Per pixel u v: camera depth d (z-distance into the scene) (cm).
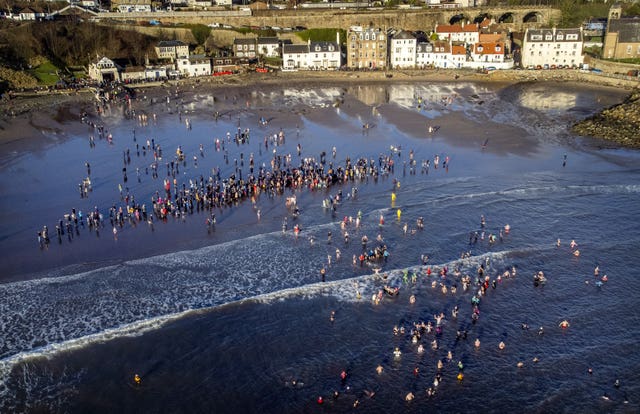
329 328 5091
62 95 13838
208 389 4375
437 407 4191
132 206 7650
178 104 13475
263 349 4819
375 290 5666
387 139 10662
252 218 7331
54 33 16325
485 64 17112
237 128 11469
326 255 6322
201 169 9125
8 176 8594
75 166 9144
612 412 4119
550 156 9625
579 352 4762
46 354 4666
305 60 17612
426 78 16375
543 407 4178
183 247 6512
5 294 5478
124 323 5084
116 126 11525
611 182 8325
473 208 7519
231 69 17062
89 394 4306
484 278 5862
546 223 7062
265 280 5822
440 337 4972
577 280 5838
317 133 11100
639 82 14325
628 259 6197
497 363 4644
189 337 4938
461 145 10275
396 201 7806
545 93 14338
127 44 17425
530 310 5356
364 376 4512
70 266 6044
